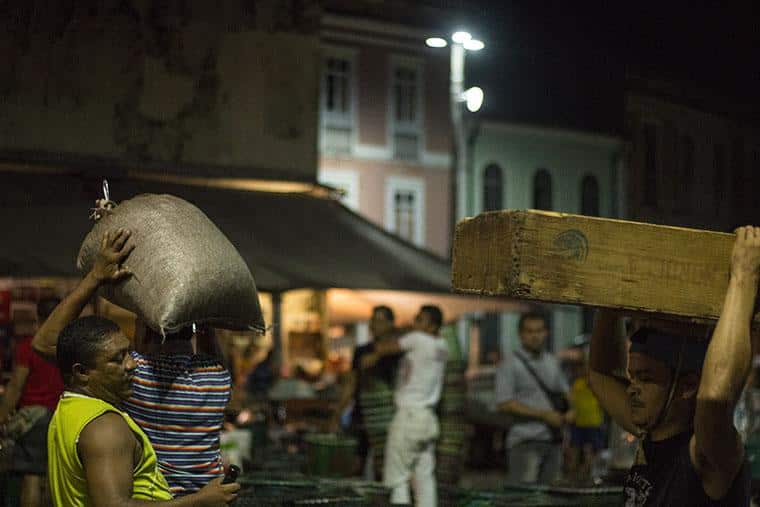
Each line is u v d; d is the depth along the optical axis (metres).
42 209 14.04
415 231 36.59
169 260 4.39
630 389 3.48
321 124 34.84
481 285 3.17
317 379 22.48
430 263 16.50
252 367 21.42
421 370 9.59
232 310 4.53
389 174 36.03
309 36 17.20
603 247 3.13
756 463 8.24
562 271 3.08
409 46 36.22
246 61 16.72
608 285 3.13
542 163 39.16
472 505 6.93
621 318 4.11
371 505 6.07
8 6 15.03
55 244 13.18
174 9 16.14
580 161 39.56
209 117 16.38
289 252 15.12
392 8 35.38
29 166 15.03
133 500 3.79
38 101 15.16
